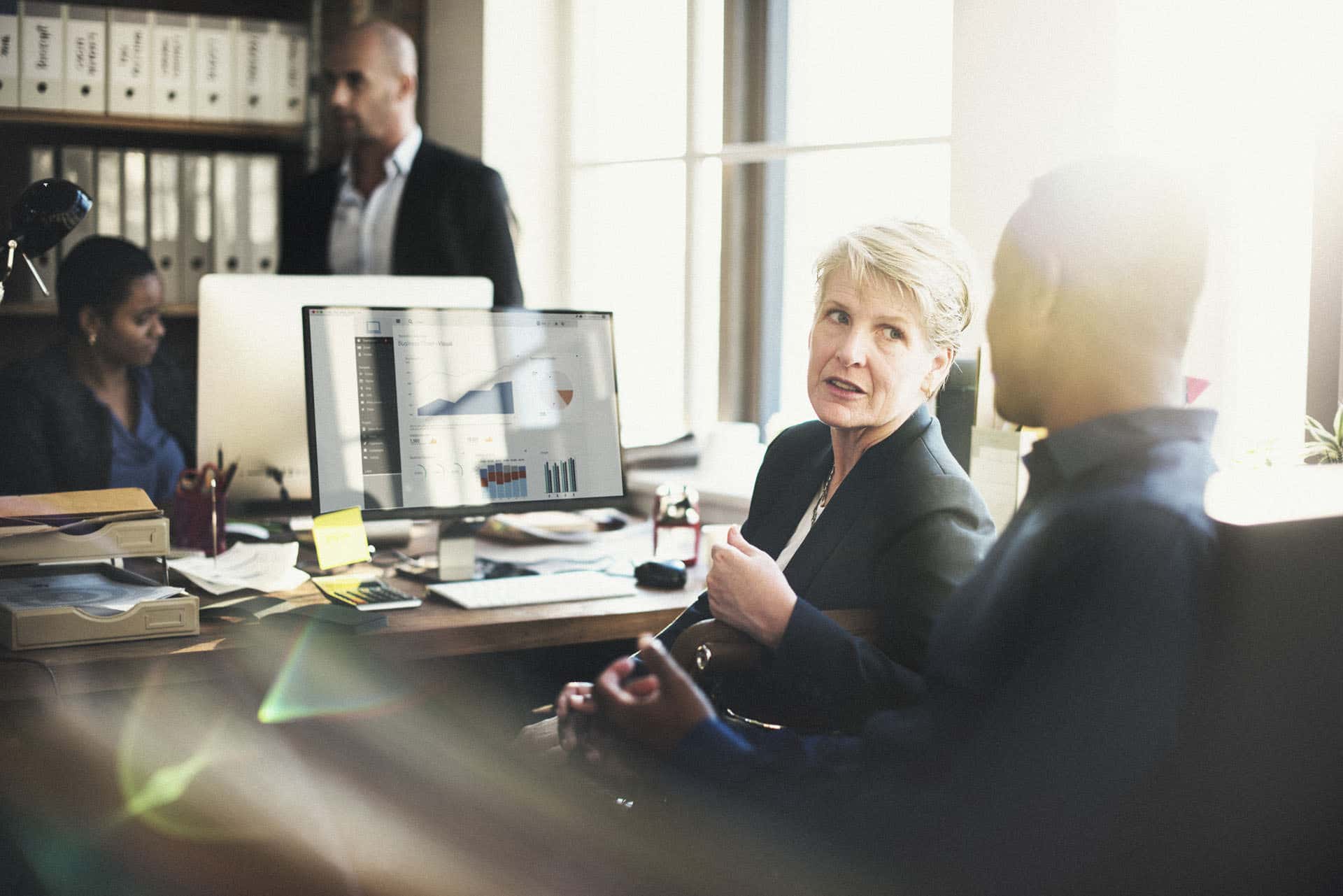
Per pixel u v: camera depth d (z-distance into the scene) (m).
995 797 1.02
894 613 1.51
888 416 1.63
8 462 2.67
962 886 1.05
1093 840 0.98
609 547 2.55
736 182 3.51
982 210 2.56
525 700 2.30
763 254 3.49
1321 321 2.12
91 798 1.68
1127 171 1.08
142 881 1.72
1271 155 2.21
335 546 2.06
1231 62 2.24
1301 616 0.97
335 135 3.86
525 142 4.00
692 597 2.12
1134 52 2.33
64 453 2.73
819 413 1.66
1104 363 1.06
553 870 1.75
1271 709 0.97
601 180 3.99
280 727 1.93
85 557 1.74
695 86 3.59
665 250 3.77
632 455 3.07
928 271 1.62
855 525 1.61
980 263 2.56
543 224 4.05
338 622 1.81
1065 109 2.40
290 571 2.14
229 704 1.84
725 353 3.57
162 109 3.58
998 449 1.99
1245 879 0.98
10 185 3.68
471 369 2.18
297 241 3.73
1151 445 1.03
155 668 1.69
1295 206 2.21
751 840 1.21
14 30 3.40
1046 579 1.01
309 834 1.86
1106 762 0.96
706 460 3.15
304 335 2.06
